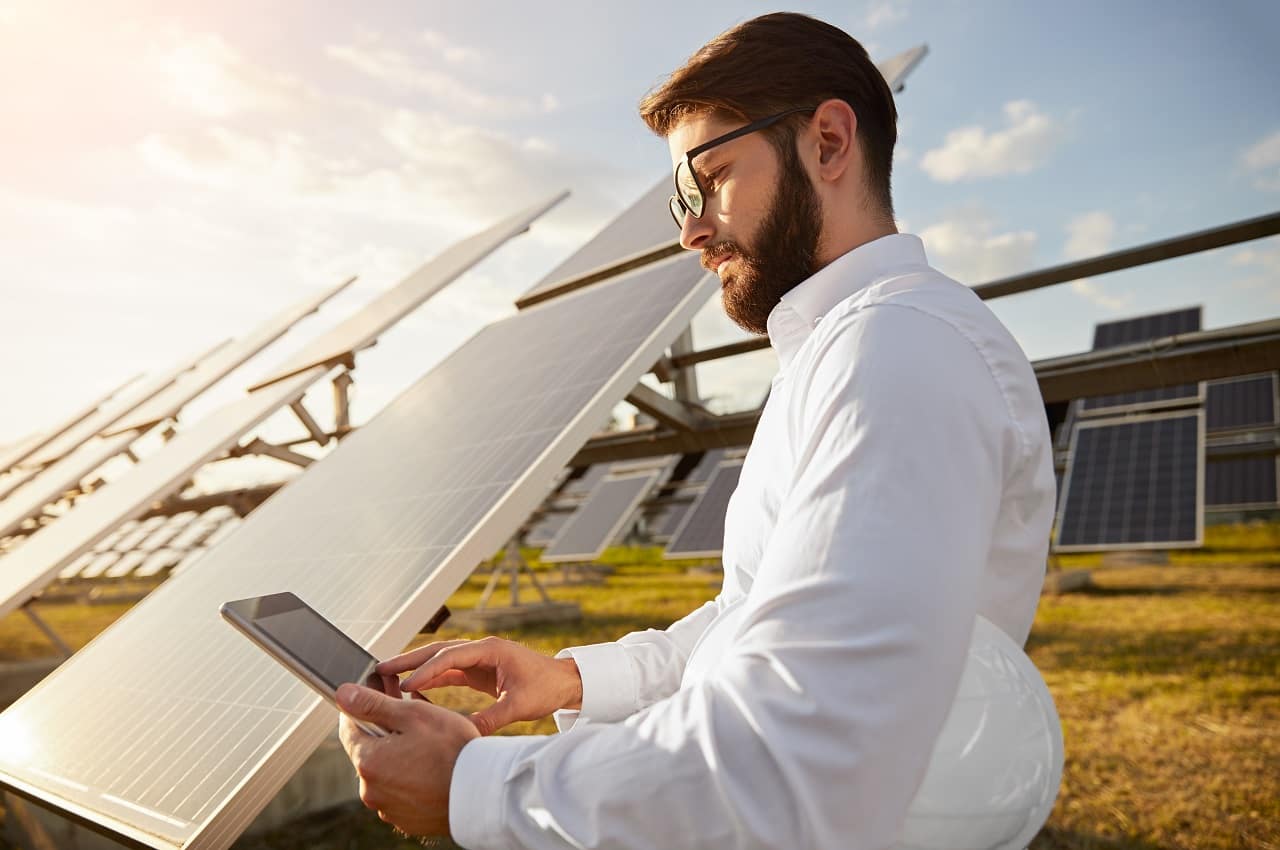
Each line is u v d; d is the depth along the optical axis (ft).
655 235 16.83
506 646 4.81
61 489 22.56
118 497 18.43
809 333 4.11
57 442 36.19
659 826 2.89
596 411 9.87
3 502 24.91
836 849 2.71
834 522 2.94
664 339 10.93
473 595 51.19
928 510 2.92
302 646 3.98
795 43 4.10
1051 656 23.76
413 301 19.89
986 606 3.54
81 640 37.40
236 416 19.52
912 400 3.06
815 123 4.07
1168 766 14.69
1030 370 3.59
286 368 23.20
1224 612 29.94
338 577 9.23
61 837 10.49
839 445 3.07
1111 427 42.39
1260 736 16.01
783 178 4.08
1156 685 19.89
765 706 2.80
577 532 47.37
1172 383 15.05
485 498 9.15
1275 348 13.92
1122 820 12.60
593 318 13.93
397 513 10.27
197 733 7.48
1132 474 38.86
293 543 11.20
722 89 4.08
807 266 4.14
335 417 20.86
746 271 4.24
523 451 9.80
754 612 3.02
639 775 2.94
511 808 3.14
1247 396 53.31
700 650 4.07
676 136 4.35
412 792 3.41
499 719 4.61
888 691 2.73
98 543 15.39
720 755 2.83
